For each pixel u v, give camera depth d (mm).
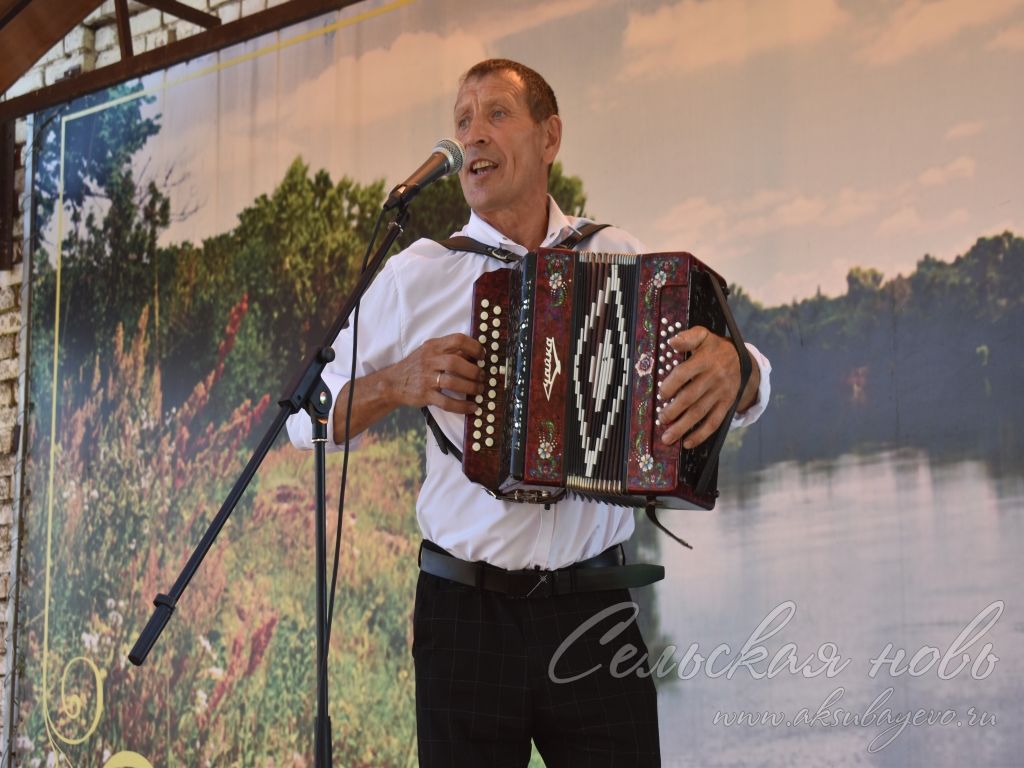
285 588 3973
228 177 4375
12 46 4359
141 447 4469
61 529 4680
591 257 2115
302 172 4184
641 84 3449
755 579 3080
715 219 3268
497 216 2387
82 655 4527
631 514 2342
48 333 4852
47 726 4598
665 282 2076
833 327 3051
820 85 3148
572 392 2082
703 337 2029
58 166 4902
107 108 4766
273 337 4176
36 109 4883
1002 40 2902
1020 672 2725
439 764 2127
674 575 3197
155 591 4340
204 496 4254
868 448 2967
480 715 2129
